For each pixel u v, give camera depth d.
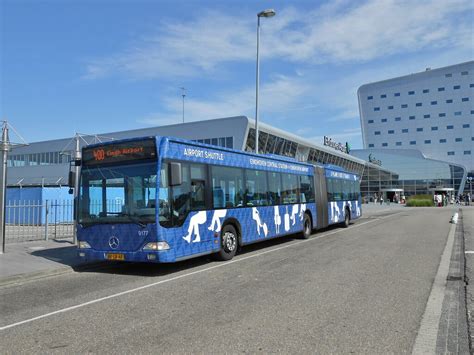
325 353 4.46
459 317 5.78
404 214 35.06
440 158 106.62
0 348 4.76
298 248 13.29
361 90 117.94
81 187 10.02
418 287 7.57
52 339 5.04
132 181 9.30
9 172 52.62
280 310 6.11
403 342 4.80
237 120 37.62
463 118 104.50
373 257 11.09
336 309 6.14
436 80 107.81
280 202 14.29
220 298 6.91
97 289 7.93
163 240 8.91
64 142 50.38
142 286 8.09
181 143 9.78
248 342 4.80
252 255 11.97
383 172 79.88
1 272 9.28
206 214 10.30
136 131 43.28
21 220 25.28
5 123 12.32
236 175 11.84
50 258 11.30
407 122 111.00
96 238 9.62
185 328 5.35
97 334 5.18
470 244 13.77
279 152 44.69
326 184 18.92
